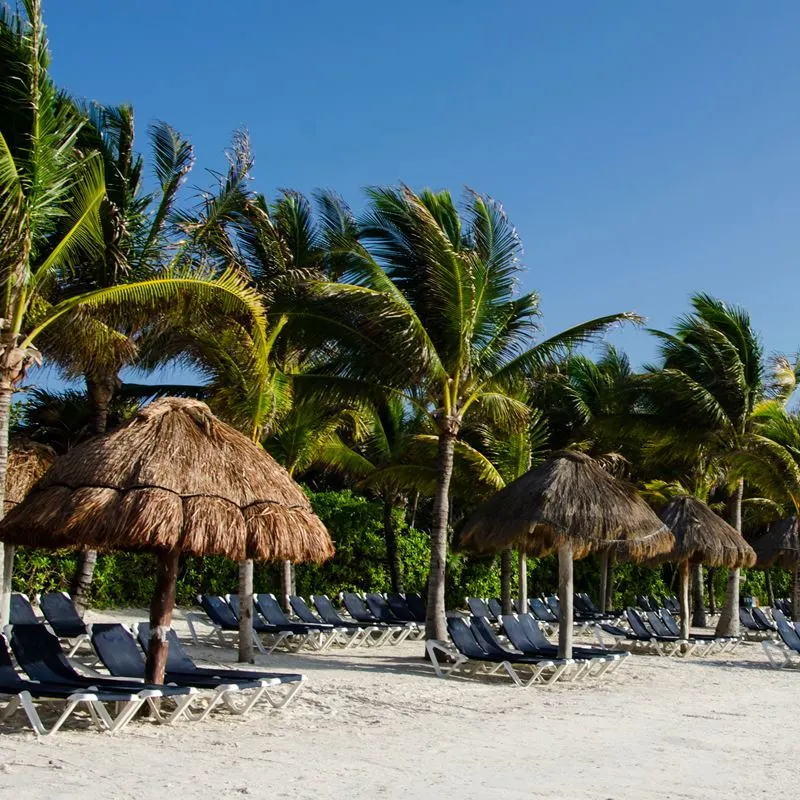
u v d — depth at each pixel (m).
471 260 14.88
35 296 12.12
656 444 24.70
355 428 22.92
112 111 14.88
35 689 7.54
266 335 14.32
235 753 7.27
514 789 6.47
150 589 20.45
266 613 16.36
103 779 6.13
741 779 7.20
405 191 14.20
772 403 21.84
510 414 16.11
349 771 6.83
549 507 13.26
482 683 12.87
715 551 18.62
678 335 22.72
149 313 13.20
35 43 10.70
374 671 13.55
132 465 7.86
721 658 18.62
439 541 15.16
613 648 19.64
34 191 10.84
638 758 7.89
